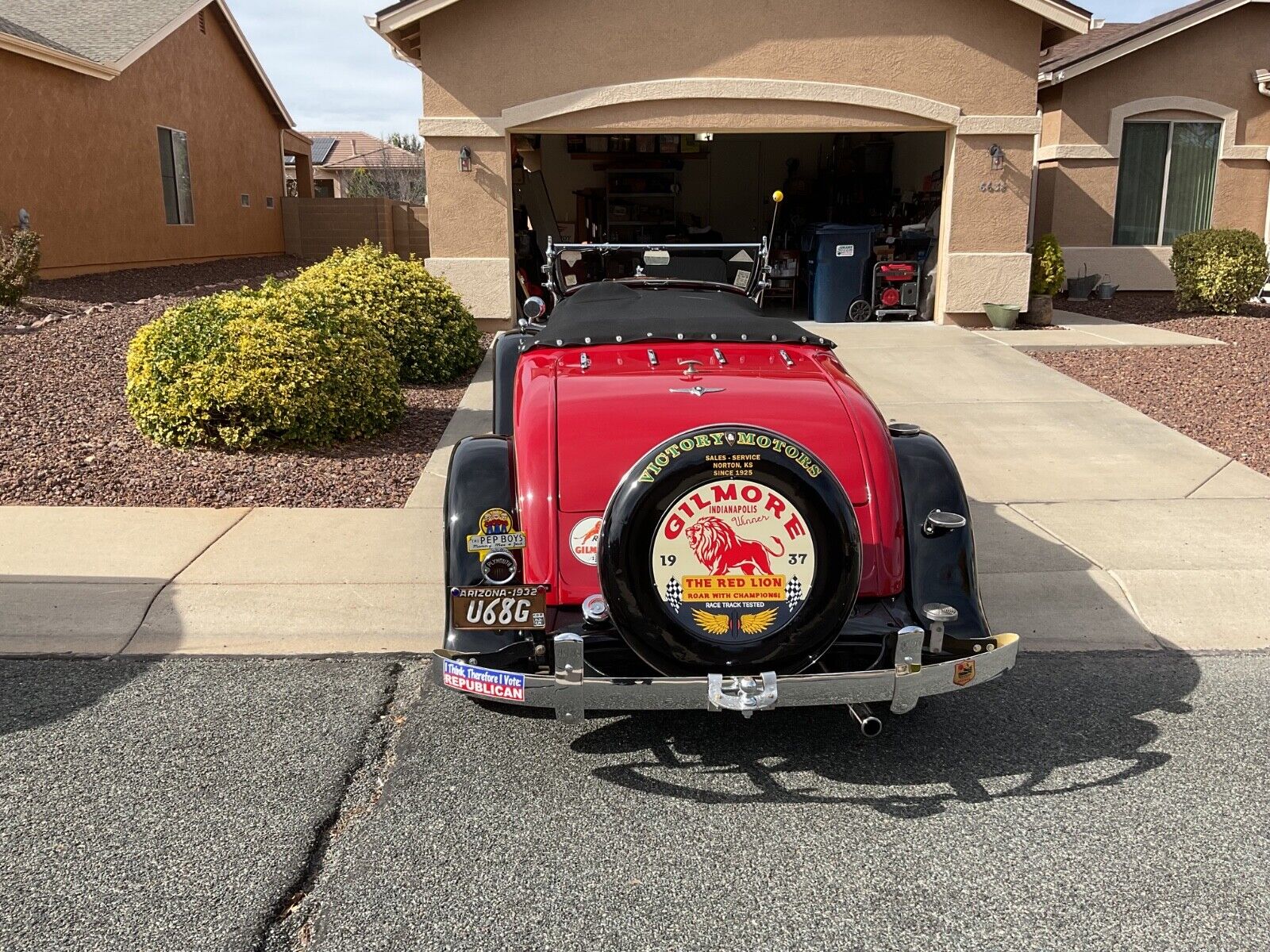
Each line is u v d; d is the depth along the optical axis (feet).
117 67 48.16
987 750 12.14
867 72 37.65
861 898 9.35
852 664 11.15
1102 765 11.77
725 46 37.24
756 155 55.62
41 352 29.32
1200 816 10.70
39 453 21.97
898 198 48.93
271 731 12.39
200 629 15.14
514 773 11.54
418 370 30.63
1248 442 24.45
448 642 11.14
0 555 17.11
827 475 10.19
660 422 11.92
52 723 12.50
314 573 16.76
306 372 22.77
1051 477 22.15
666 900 9.30
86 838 10.14
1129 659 14.71
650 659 10.35
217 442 22.98
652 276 21.81
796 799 11.05
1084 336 37.47
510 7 36.99
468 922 8.99
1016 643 10.95
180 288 45.55
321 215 73.92
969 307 39.83
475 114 37.81
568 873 9.70
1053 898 9.35
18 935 8.72
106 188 49.29
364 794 11.05
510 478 11.88
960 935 8.84
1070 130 47.96
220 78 63.41
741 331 14.60
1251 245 42.04
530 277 41.68
